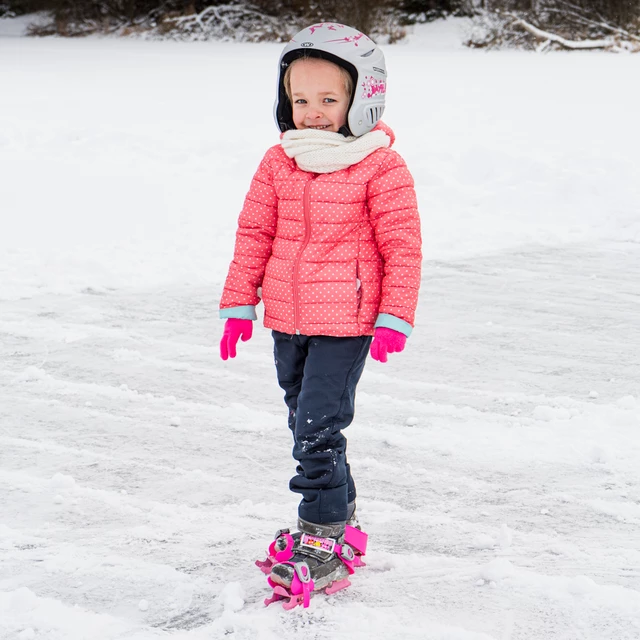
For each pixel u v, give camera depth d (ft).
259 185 10.00
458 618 9.00
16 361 16.83
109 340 18.03
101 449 13.23
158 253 24.50
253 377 16.15
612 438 13.35
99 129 39.29
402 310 9.29
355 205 9.50
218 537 10.71
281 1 108.58
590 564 10.04
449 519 11.14
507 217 28.78
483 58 79.82
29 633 8.75
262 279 10.11
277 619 8.97
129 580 9.77
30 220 27.20
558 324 18.88
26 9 113.91
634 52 90.53
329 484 9.51
